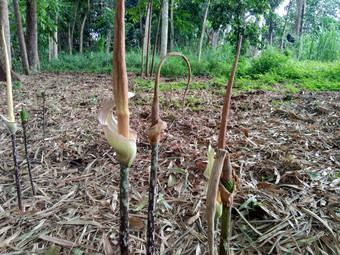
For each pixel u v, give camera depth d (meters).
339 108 4.70
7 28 7.11
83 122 4.09
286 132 3.63
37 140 3.33
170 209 2.09
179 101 5.32
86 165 2.82
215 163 0.84
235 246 1.74
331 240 1.75
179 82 8.32
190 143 3.32
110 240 1.78
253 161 2.78
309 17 24.22
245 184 2.37
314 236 1.78
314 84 7.29
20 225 1.91
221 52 13.58
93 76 10.30
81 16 21.00
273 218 1.96
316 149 3.10
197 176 2.55
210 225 0.85
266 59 10.18
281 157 2.83
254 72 10.23
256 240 1.78
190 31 18.66
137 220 1.93
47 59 15.45
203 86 7.26
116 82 0.92
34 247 1.71
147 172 2.63
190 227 1.89
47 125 3.91
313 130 3.69
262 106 5.03
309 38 14.29
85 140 3.39
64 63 13.70
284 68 9.60
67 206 2.13
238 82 7.58
